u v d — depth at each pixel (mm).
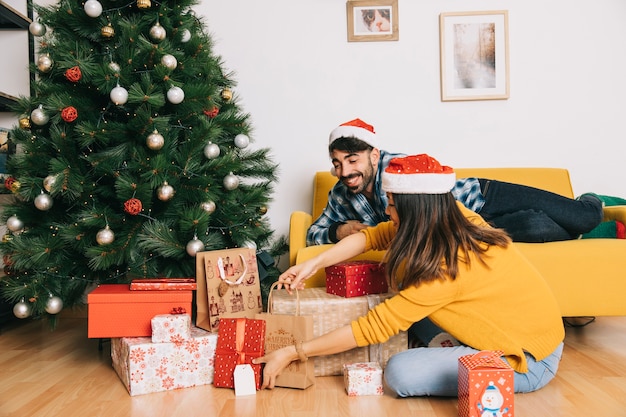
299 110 2828
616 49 2814
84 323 2629
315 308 1651
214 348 1652
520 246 2014
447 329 1484
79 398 1533
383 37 2799
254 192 2264
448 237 1408
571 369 1726
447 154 2826
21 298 1927
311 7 2811
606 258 1926
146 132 1951
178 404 1470
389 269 1464
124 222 1979
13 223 1940
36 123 1946
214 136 2070
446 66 2799
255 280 1824
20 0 2756
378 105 2818
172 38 2148
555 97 2822
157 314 1693
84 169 2004
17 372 1808
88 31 2049
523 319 1446
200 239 2004
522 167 2787
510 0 2809
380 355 1680
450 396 1495
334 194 2254
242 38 2818
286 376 1581
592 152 2828
